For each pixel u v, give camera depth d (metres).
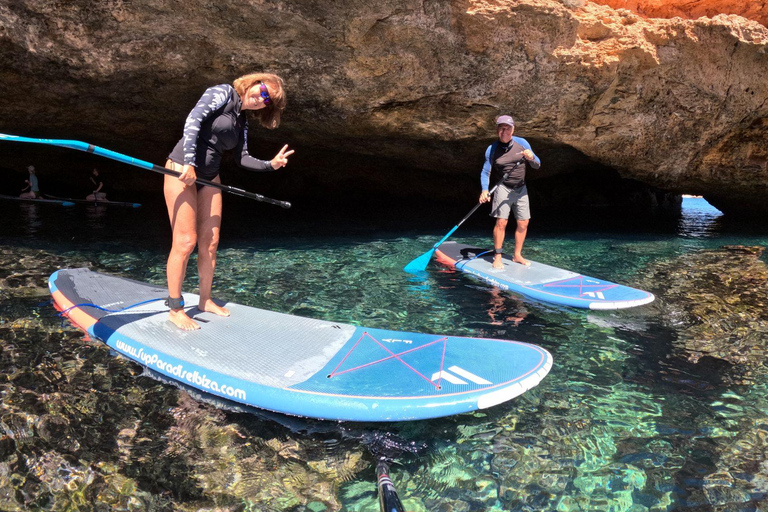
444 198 13.88
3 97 6.57
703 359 3.21
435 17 5.64
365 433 2.36
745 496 1.93
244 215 10.25
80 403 2.49
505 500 1.92
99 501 1.85
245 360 2.79
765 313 4.15
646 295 4.41
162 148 10.84
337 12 5.32
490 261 5.68
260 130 8.77
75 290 3.86
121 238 7.00
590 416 2.51
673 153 7.84
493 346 3.01
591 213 12.59
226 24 5.23
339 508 1.87
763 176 8.32
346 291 4.63
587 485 2.00
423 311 4.11
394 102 6.68
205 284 3.38
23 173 13.25
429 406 2.40
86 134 9.28
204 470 2.06
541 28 5.99
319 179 13.59
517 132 7.41
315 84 6.25
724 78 6.84
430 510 1.86
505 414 2.53
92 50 5.34
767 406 2.61
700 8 7.00
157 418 2.41
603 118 7.08
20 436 2.20
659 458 2.17
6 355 2.95
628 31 6.33
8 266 5.00
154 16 5.06
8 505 1.81
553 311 4.17
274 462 2.13
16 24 4.95
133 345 2.98
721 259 6.60
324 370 2.71
